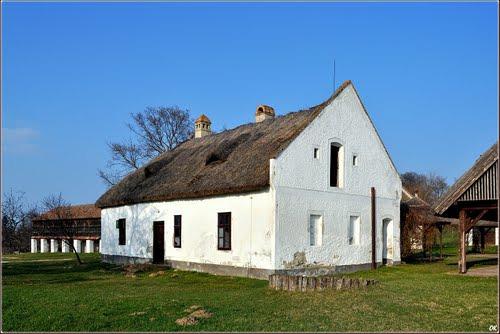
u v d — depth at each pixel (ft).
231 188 72.33
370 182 84.38
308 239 71.72
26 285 63.72
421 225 97.86
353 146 81.66
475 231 134.62
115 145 163.43
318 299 44.27
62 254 143.74
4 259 121.08
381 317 36.63
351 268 78.07
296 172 71.00
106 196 106.83
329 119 77.46
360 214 81.41
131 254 97.40
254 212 70.38
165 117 166.71
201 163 87.71
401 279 62.54
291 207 69.67
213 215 77.41
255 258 69.51
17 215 168.45
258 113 95.35
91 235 171.94
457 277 61.82
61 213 128.77
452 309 39.50
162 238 89.40
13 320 38.63
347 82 81.82
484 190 60.90
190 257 81.25
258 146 79.05
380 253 84.64
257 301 44.47
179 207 84.74
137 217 96.27
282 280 51.31
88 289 57.77
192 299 46.73
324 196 75.00
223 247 75.15
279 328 33.50
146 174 100.83
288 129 78.84
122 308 42.22
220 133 101.09
